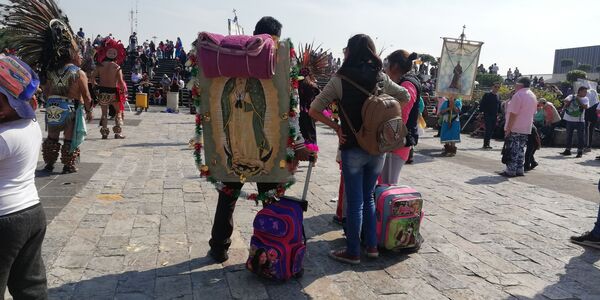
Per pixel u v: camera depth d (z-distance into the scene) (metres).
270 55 3.40
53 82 6.70
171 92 21.66
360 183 3.95
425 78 31.56
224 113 3.68
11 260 2.38
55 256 3.98
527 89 8.53
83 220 4.92
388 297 3.51
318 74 5.44
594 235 4.75
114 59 10.91
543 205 6.52
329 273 3.90
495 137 16.88
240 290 3.52
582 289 3.76
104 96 10.89
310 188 7.00
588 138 13.72
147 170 7.60
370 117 3.62
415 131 4.63
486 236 5.02
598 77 37.94
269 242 3.65
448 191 7.23
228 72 3.47
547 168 10.20
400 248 4.33
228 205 3.92
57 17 6.64
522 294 3.63
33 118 2.52
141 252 4.15
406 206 4.25
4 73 2.33
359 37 3.79
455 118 11.17
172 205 5.62
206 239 4.53
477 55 11.69
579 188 7.80
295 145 3.68
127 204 5.58
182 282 3.61
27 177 2.45
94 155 8.75
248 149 3.72
